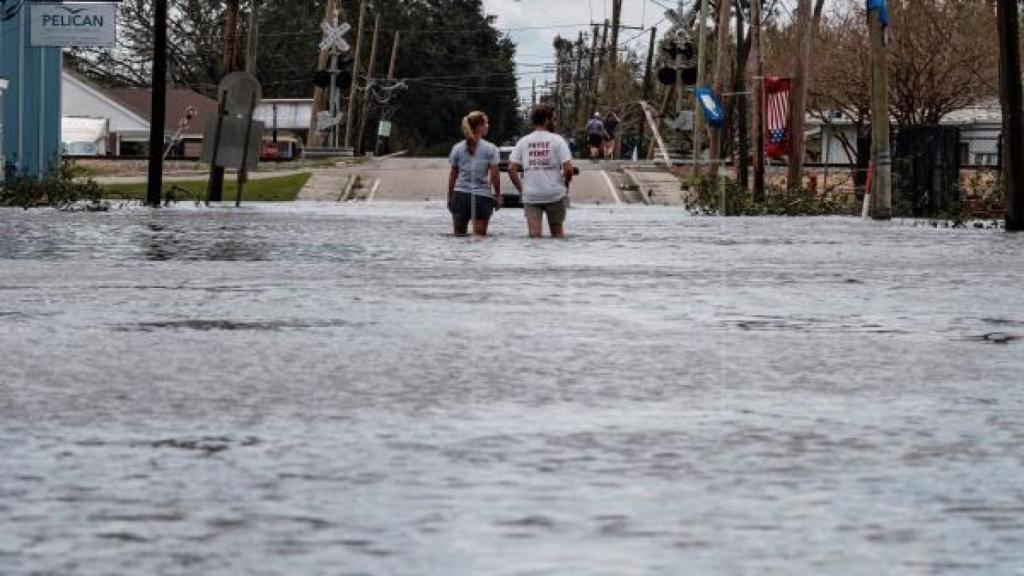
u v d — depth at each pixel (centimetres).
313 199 9700
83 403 1236
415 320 2011
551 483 886
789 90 8544
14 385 1351
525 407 1227
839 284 2756
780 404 1259
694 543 727
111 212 6178
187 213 6131
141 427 1107
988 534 754
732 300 2381
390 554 699
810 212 7994
